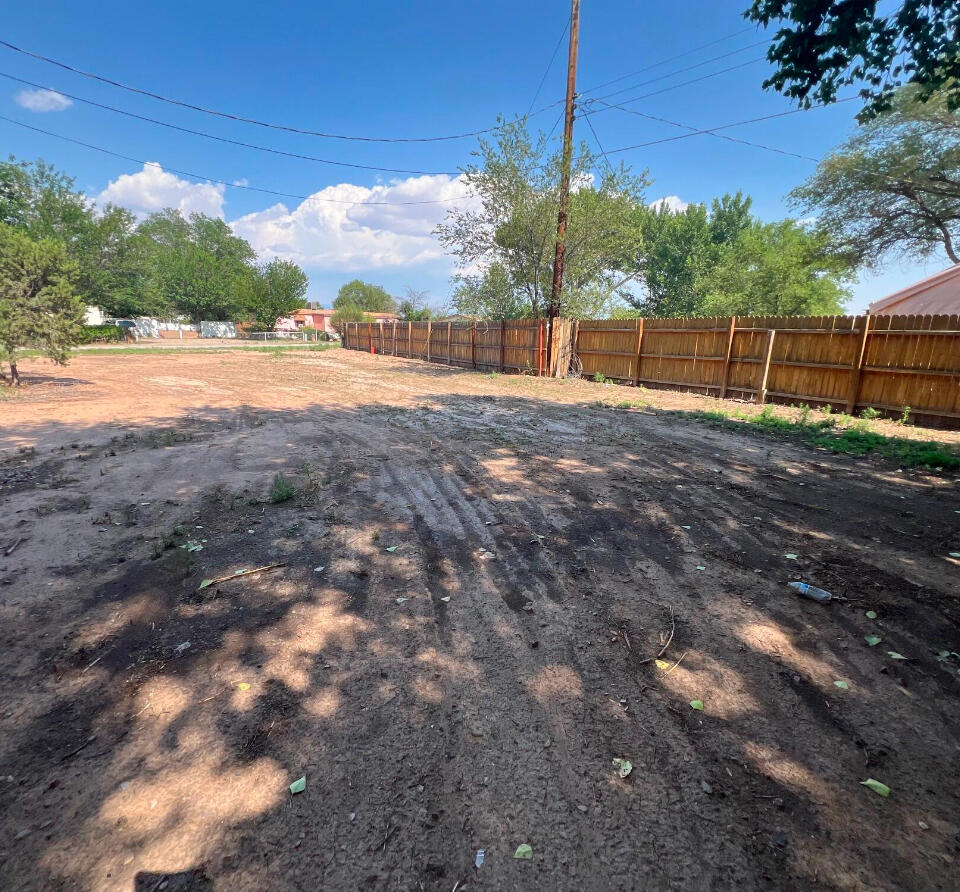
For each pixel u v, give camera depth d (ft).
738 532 12.73
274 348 106.52
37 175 118.01
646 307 129.49
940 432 25.12
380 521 13.50
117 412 29.76
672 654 8.14
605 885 4.74
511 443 22.36
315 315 270.05
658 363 42.96
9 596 9.75
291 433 24.34
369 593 9.96
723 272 101.30
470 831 5.28
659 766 6.07
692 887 4.72
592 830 5.29
